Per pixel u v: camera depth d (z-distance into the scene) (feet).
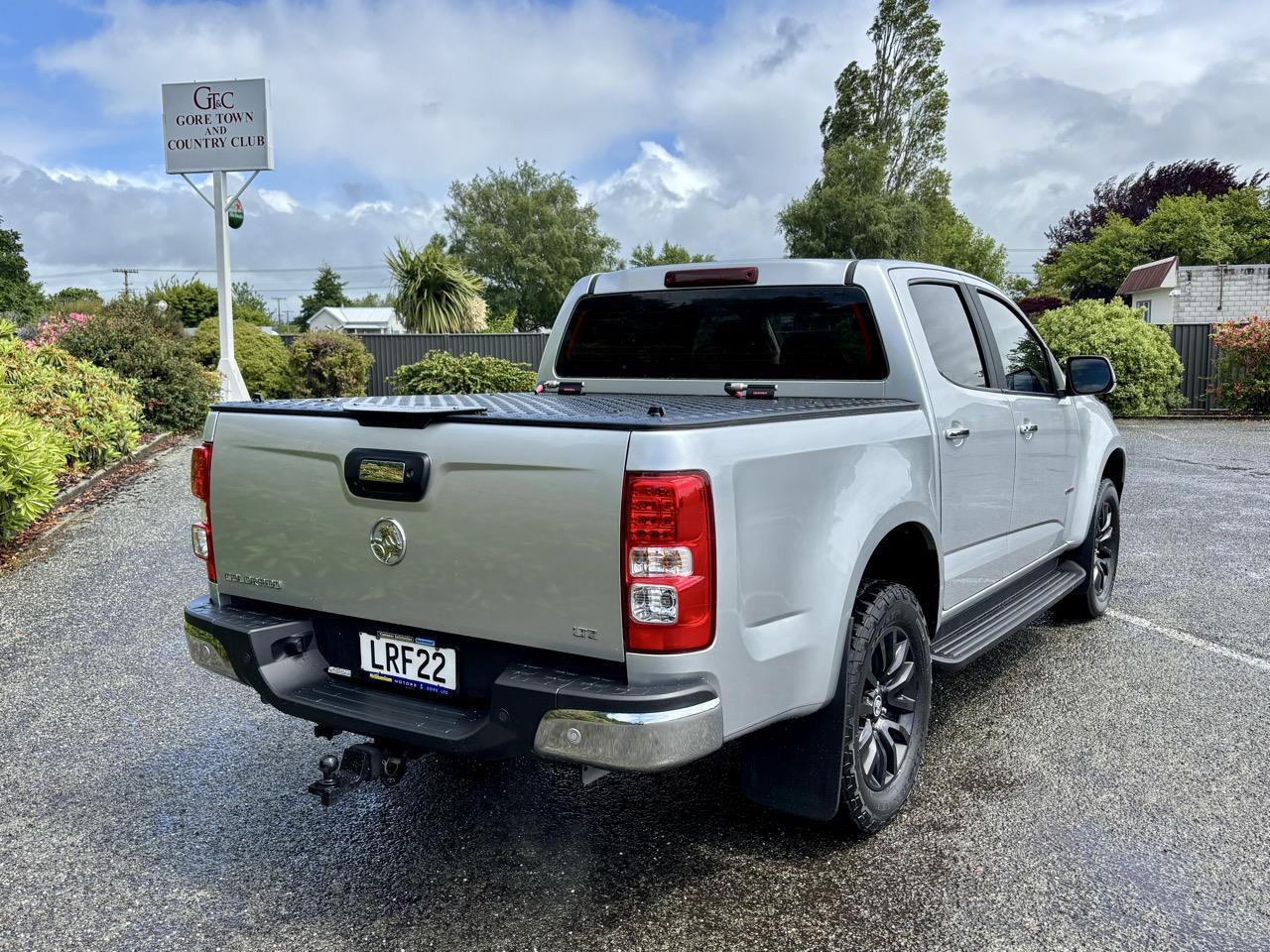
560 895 9.25
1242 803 10.92
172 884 9.57
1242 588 20.43
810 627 8.80
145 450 38.17
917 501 10.55
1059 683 14.94
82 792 11.60
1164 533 26.07
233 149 53.52
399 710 8.77
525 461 7.82
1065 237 202.39
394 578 8.73
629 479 7.37
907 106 159.74
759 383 12.49
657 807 11.12
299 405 9.78
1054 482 15.53
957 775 11.73
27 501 23.16
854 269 11.81
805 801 9.53
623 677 7.71
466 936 8.61
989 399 12.94
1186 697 14.30
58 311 54.60
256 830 10.66
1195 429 52.85
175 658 16.35
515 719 7.86
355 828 10.70
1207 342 64.03
